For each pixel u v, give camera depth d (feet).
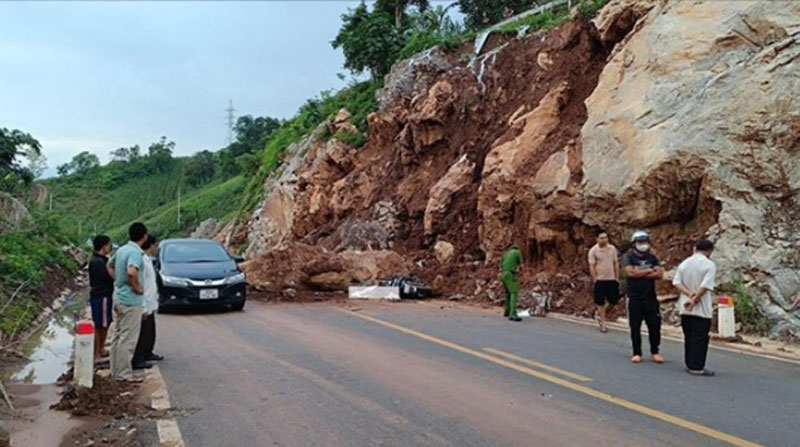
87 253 116.67
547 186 54.95
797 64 41.75
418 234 74.84
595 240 51.67
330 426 19.93
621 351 32.40
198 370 28.04
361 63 118.21
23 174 100.22
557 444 18.10
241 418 20.92
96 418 21.27
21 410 22.50
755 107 42.34
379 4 133.80
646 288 29.63
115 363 26.53
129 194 346.13
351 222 82.99
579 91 62.80
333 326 40.78
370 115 96.73
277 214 120.37
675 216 46.11
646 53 52.19
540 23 85.81
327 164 100.83
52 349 37.27
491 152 63.52
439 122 79.25
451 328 39.91
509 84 75.92
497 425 19.84
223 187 285.02
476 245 65.87
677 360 30.09
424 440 18.52
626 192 47.52
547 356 30.78
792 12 44.88
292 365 28.81
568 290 50.03
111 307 31.40
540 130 61.46
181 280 47.11
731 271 39.81
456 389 24.26
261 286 62.23
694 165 43.73
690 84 47.37
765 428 19.54
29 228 78.02
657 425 19.80
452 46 95.20
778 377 26.58
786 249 38.75
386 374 26.84
